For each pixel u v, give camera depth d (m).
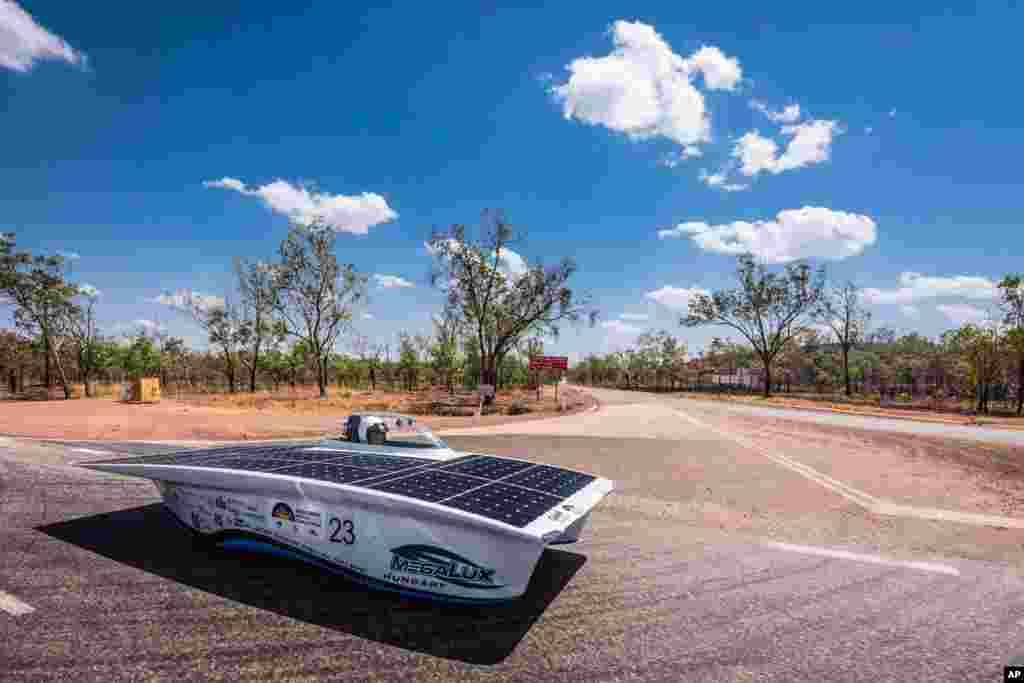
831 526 6.61
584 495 4.11
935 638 3.57
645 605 3.97
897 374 82.56
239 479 4.05
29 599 3.59
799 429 18.92
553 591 4.18
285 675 2.78
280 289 39.44
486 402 31.95
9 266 35.47
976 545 5.90
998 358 36.31
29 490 6.67
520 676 2.87
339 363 69.44
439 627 3.43
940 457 12.45
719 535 6.04
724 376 84.31
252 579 4.06
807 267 50.94
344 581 4.07
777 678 2.99
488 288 33.59
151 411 22.47
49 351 38.69
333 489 3.66
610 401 41.31
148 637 3.13
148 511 5.87
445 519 3.29
